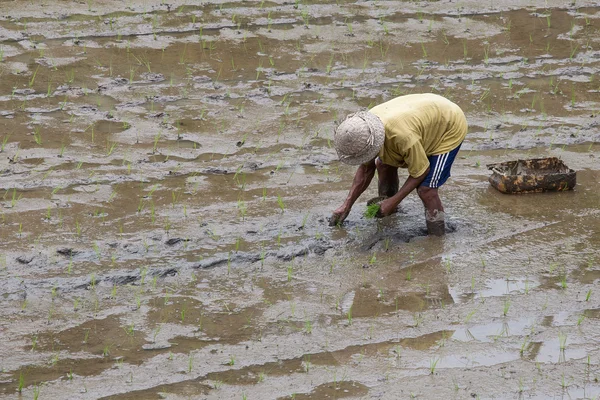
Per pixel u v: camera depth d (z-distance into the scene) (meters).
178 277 9.52
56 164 12.13
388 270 9.78
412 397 7.58
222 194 11.55
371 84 15.37
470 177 12.29
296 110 14.27
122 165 12.23
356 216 10.99
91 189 11.50
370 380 7.82
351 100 14.70
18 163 12.09
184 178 11.96
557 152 13.13
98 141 12.90
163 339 8.38
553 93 15.33
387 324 8.71
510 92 15.30
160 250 10.03
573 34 18.00
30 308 8.80
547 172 12.18
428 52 16.88
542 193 11.83
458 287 9.45
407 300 9.17
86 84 14.80
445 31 17.81
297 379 7.82
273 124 13.77
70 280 9.32
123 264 9.70
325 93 14.95
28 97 14.17
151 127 13.46
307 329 8.57
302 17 18.11
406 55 16.69
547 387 7.76
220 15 17.95
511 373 7.95
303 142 13.20
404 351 8.27
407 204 11.38
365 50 16.77
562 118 14.41
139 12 17.80
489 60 16.64
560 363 8.12
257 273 9.65
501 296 9.28
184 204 11.22
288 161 12.59
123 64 15.62
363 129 9.40
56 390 7.57
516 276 9.69
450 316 8.88
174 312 8.84
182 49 16.33
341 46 16.91
